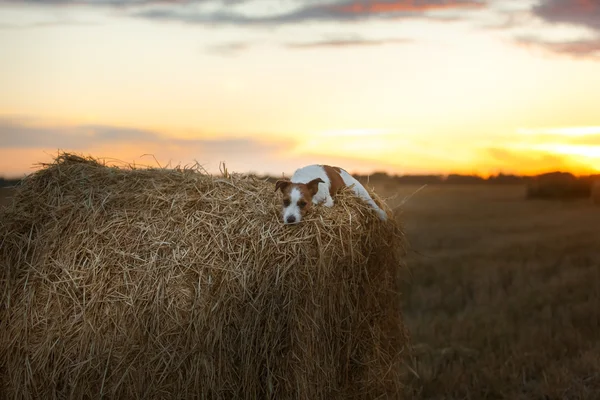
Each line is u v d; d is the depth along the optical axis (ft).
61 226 17.17
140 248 16.22
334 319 16.28
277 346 15.42
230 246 15.89
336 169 20.21
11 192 18.60
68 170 18.75
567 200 81.82
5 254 17.12
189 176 18.61
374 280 18.33
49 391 16.11
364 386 17.84
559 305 32.71
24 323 16.28
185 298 15.58
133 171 18.95
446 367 24.57
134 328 15.64
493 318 30.71
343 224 16.49
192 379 15.53
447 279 39.52
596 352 25.14
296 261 15.48
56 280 16.39
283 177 20.29
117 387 15.70
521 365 24.44
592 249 48.98
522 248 50.62
